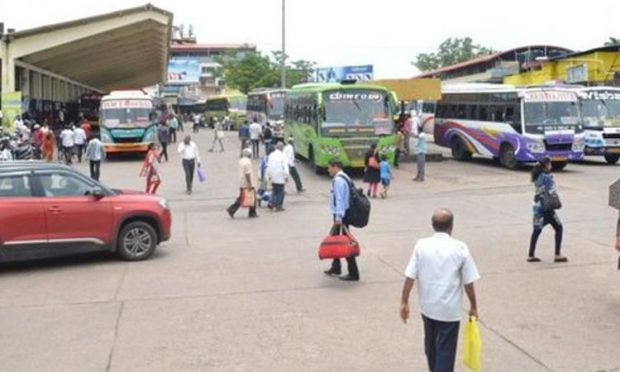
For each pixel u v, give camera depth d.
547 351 7.22
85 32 33.69
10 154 23.20
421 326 8.10
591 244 12.67
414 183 22.72
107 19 33.97
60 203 11.31
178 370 6.79
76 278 10.74
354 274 10.28
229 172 26.97
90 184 11.76
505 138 26.45
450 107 30.92
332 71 64.19
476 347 5.70
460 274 5.74
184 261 11.90
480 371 6.68
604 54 40.81
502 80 52.06
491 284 9.97
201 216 17.08
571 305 8.90
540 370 6.70
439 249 5.72
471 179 23.48
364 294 9.56
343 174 10.34
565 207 17.06
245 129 34.16
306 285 10.09
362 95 24.08
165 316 8.61
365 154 22.77
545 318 8.36
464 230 14.39
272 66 87.00
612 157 28.81
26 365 6.97
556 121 25.45
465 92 29.72
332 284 10.13
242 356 7.16
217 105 70.12
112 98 33.44
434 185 22.14
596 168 26.91
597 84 38.25
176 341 7.66
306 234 14.39
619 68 40.69
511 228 14.58
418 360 6.99
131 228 11.95
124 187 22.81
